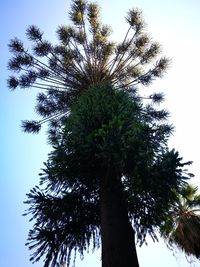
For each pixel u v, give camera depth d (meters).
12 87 14.89
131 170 8.12
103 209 8.21
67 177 8.69
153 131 8.87
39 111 15.08
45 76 14.38
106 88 10.54
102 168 8.64
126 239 7.60
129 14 15.14
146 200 8.68
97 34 15.35
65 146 8.66
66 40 15.24
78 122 8.98
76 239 8.96
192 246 12.87
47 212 8.73
